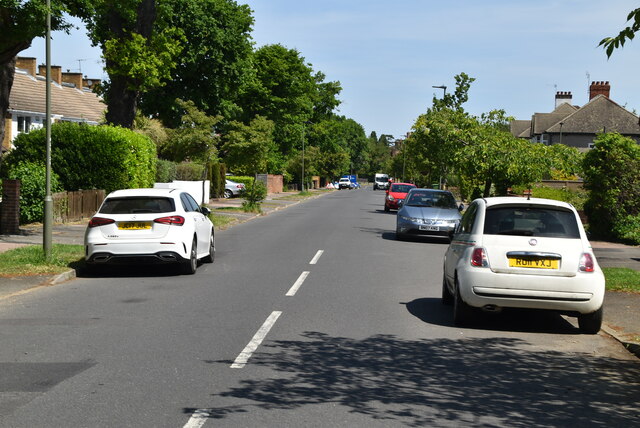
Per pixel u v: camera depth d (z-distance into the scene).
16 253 13.80
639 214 22.41
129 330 8.02
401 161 101.19
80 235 18.56
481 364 6.71
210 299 10.21
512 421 5.03
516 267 8.20
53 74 56.50
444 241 21.84
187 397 5.48
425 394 5.66
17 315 8.91
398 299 10.52
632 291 11.30
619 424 5.01
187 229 12.72
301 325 8.39
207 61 46.38
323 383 5.92
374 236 22.61
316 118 94.19
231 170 60.75
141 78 27.88
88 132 24.34
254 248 17.91
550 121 84.88
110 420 4.90
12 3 14.65
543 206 8.62
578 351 7.42
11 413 5.04
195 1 44.97
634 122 76.12
